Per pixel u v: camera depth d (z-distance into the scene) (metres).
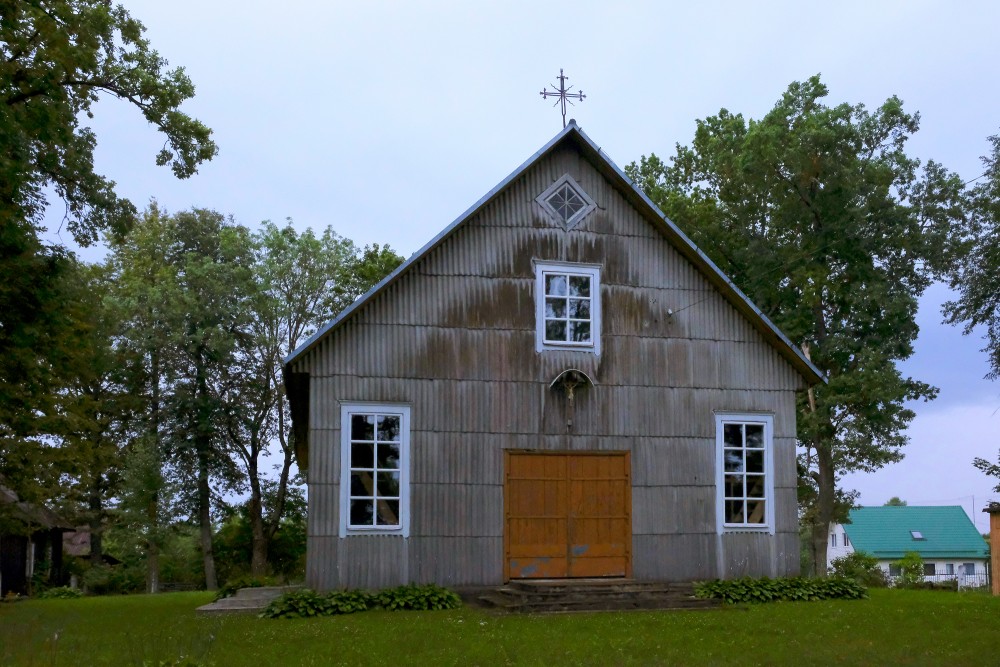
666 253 22.06
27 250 20.16
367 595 18.94
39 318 20.98
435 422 20.23
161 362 46.66
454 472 20.20
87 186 24.45
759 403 22.09
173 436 46.56
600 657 13.25
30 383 22.62
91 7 23.02
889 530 71.56
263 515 50.56
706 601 19.64
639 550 20.89
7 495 34.69
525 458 20.64
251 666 12.69
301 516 51.78
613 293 21.61
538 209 21.47
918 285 38.22
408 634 15.34
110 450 30.78
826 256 37.69
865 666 12.93
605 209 21.84
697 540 21.27
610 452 21.08
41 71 19.84
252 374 48.88
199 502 47.72
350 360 20.02
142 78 23.81
